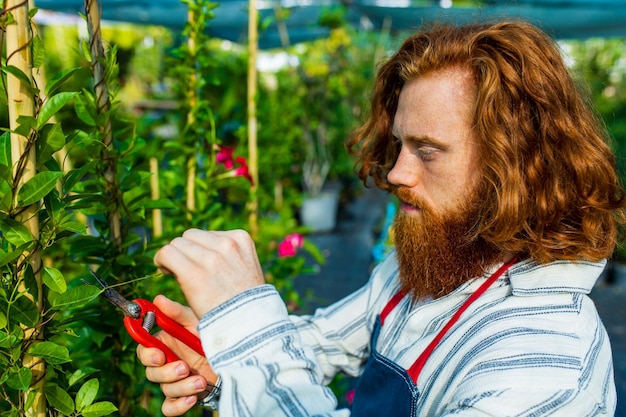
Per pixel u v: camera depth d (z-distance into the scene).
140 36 11.95
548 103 0.81
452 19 1.04
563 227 0.83
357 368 1.17
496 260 0.87
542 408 0.69
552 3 4.12
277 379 0.67
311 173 6.57
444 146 0.83
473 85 0.82
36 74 0.82
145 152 1.75
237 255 0.71
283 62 7.07
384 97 1.09
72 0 4.29
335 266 5.28
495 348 0.75
